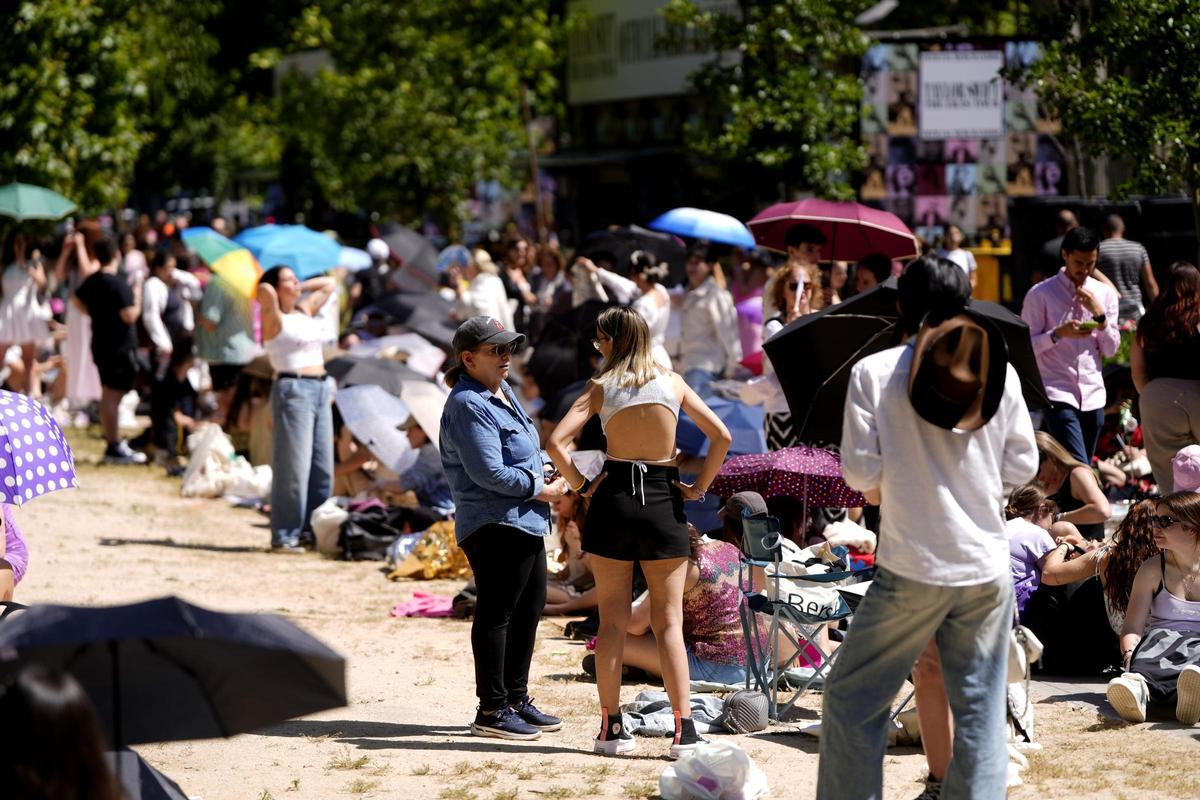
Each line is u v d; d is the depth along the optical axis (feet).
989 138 223.71
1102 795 61.87
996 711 51.80
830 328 77.36
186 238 175.32
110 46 216.13
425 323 172.24
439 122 328.29
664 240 189.57
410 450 130.82
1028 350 70.28
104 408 182.60
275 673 40.75
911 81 225.35
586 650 94.58
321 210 388.57
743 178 275.39
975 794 51.26
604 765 68.80
